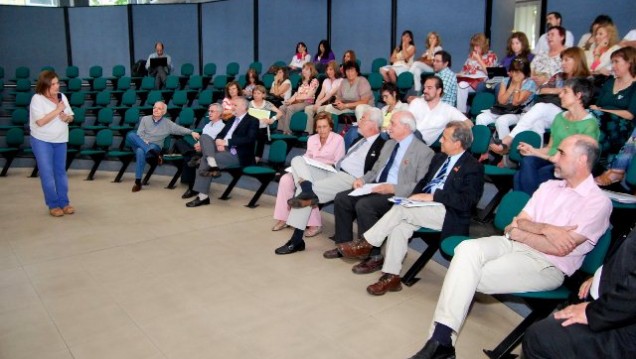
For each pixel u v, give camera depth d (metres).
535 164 2.98
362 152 3.65
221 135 4.92
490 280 2.06
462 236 2.62
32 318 2.52
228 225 4.18
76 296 2.78
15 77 9.58
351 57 6.20
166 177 6.24
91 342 2.28
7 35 9.83
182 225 4.18
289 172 3.88
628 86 3.12
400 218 2.82
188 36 9.99
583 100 2.93
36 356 2.17
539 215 2.22
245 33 9.30
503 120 3.91
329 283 2.96
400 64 6.07
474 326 2.47
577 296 2.01
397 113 3.27
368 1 7.57
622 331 1.51
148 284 2.95
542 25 5.88
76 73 9.47
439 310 2.01
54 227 4.13
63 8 10.05
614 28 3.97
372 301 2.72
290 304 2.68
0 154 6.57
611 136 3.03
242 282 2.98
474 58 5.13
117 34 10.14
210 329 2.40
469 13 6.55
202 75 9.30
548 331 1.63
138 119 6.98
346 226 3.33
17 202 5.05
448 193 2.71
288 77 6.62
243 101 4.83
